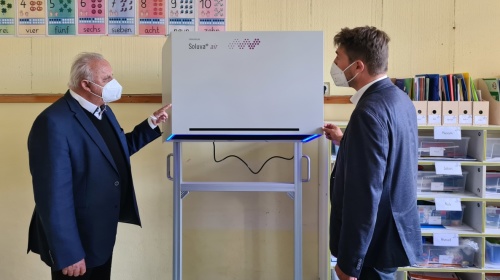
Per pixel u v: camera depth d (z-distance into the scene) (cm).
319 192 245
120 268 251
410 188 148
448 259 217
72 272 164
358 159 137
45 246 170
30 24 240
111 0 239
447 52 243
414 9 242
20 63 241
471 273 223
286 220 250
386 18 242
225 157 248
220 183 202
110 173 177
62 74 241
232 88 179
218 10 241
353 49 154
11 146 244
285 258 252
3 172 245
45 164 160
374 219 136
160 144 246
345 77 161
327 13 241
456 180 221
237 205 251
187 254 252
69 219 162
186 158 248
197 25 241
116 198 179
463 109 217
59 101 174
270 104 179
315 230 250
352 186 137
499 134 238
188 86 179
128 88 242
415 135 154
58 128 163
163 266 252
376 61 152
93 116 181
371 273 151
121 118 243
